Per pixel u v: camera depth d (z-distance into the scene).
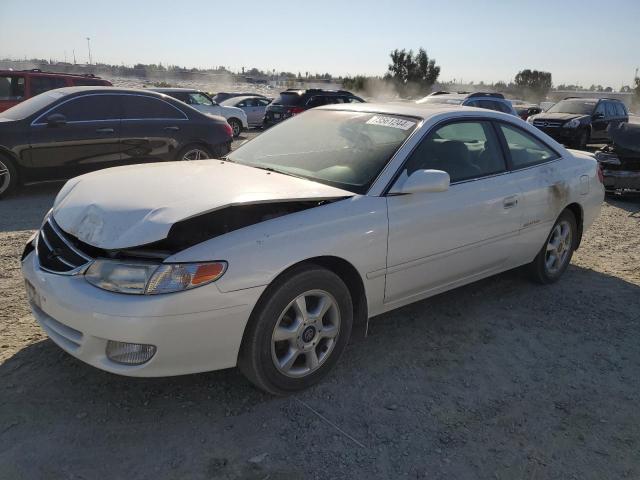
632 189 8.91
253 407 2.99
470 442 2.81
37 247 3.14
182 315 2.62
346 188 3.40
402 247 3.44
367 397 3.14
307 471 2.54
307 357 3.12
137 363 2.68
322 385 3.24
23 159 7.56
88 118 7.96
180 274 2.61
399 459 2.65
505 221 4.15
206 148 9.08
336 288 3.13
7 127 7.41
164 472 2.49
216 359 2.79
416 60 46.34
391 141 3.70
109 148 8.12
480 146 4.16
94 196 3.10
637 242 6.66
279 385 3.02
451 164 3.86
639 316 4.43
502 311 4.39
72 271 2.77
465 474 2.58
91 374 3.21
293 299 2.95
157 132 8.49
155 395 3.05
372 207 3.29
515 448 2.79
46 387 3.07
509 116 4.52
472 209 3.85
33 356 3.37
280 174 3.64
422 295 3.80
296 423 2.88
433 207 3.59
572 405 3.18
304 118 4.46
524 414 3.07
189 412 2.92
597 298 4.75
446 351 3.72
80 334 2.75
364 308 3.40
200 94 18.39
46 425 2.76
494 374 3.46
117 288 2.62
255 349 2.87
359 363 3.51
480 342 3.87
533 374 3.49
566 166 4.81
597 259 5.90
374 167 3.51
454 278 3.96
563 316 4.35
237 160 4.17
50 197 7.97
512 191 4.19
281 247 2.86
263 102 23.45
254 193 3.05
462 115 4.08
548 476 2.60
